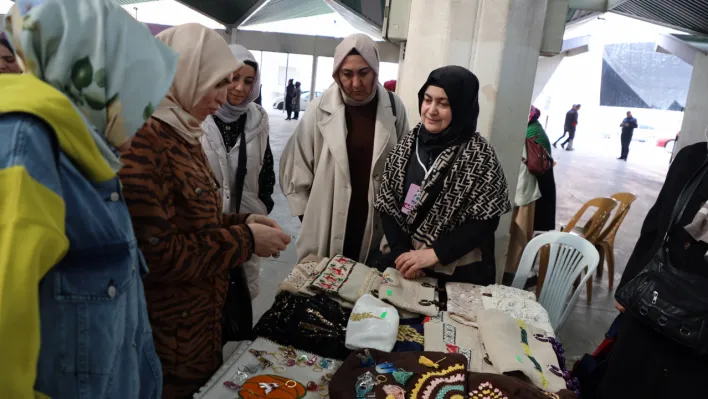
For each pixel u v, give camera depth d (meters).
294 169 2.12
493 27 2.57
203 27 1.16
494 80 2.63
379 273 1.69
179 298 1.14
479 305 1.54
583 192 7.38
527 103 2.80
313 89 16.73
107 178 0.62
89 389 0.63
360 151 2.04
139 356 0.81
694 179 1.40
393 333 1.31
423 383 1.11
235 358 1.23
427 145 1.70
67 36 0.60
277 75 26.30
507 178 2.88
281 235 1.23
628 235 5.07
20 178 0.48
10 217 0.47
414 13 2.81
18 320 0.47
